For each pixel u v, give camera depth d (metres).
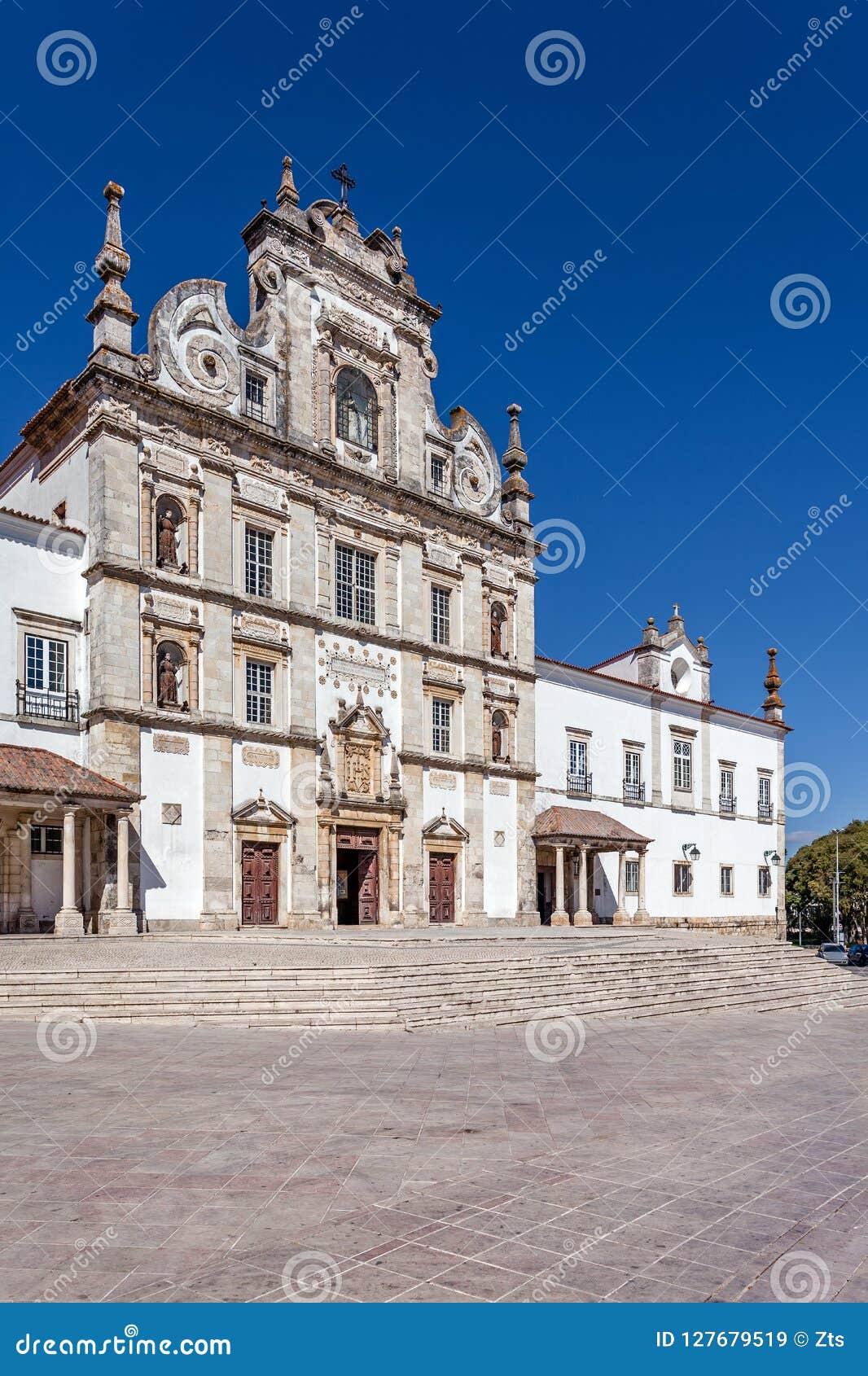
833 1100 13.25
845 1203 8.48
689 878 57.19
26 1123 10.76
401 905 39.66
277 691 36.41
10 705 30.08
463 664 44.28
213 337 35.72
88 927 30.33
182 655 33.44
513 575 47.84
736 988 28.08
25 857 29.44
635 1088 13.66
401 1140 10.23
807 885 101.75
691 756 58.88
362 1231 7.46
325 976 20.58
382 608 40.84
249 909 34.44
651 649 58.06
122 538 31.83
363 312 41.91
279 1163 9.27
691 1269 6.87
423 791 41.59
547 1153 9.88
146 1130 10.48
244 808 34.19
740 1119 11.81
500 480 48.00
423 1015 19.39
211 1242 7.20
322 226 40.28
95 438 32.22
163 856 31.91
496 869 44.59
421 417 43.91
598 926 47.09
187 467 34.22
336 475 39.31
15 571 30.69
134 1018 18.70
